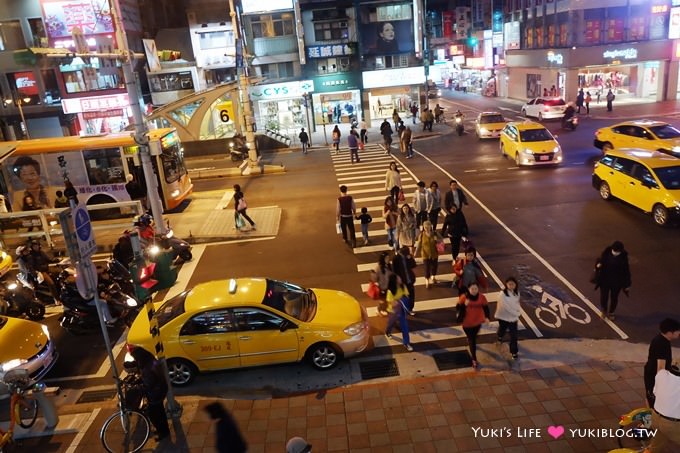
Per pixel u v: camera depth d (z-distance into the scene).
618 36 40.06
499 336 9.23
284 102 42.94
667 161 15.22
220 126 36.88
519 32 50.88
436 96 56.31
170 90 43.56
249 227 17.31
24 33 36.47
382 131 28.62
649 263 12.23
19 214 16.16
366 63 42.06
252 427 7.51
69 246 6.52
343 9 40.72
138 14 43.25
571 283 11.57
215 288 9.51
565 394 7.71
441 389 8.06
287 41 41.50
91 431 7.72
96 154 18.98
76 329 11.23
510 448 6.71
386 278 9.76
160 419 7.31
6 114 36.97
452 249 12.64
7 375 7.58
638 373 8.13
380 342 9.80
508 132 24.42
